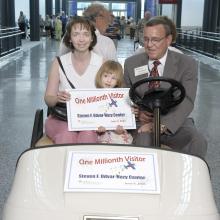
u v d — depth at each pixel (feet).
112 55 11.91
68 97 8.04
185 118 8.66
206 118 18.43
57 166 6.14
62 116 8.86
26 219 5.50
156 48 8.49
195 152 8.79
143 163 6.12
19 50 51.03
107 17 12.51
